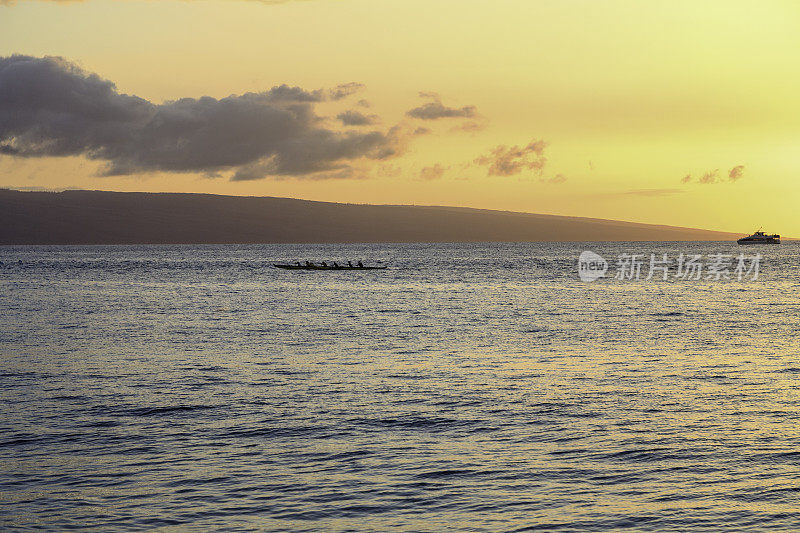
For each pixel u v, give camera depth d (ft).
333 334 181.88
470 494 72.84
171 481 75.92
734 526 65.92
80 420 97.35
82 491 73.46
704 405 104.78
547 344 164.04
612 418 98.02
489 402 106.83
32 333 184.55
